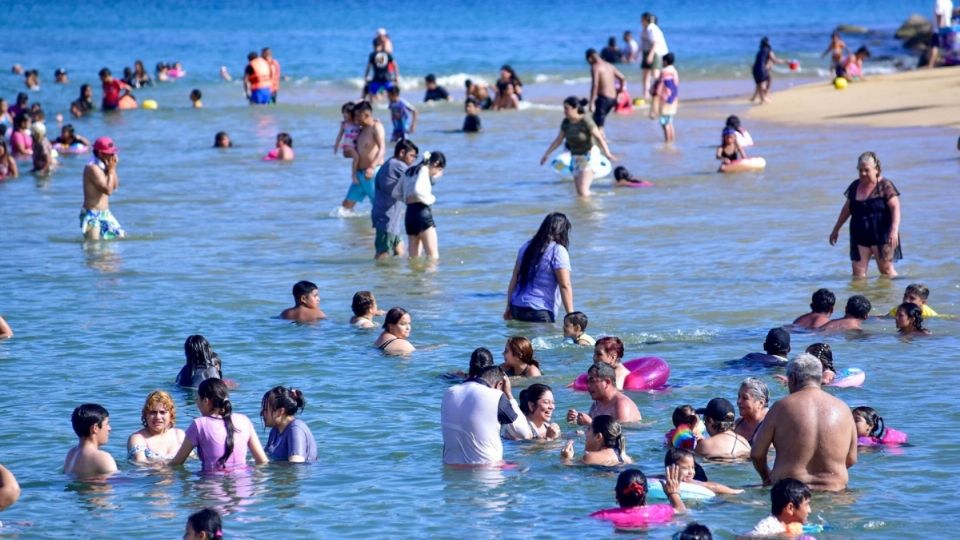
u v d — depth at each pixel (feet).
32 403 100.17
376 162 193.26
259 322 127.03
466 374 106.01
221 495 80.12
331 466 85.81
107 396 102.37
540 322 125.08
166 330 124.16
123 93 362.12
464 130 301.22
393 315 115.75
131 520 75.77
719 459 86.02
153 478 83.41
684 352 113.60
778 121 298.56
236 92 416.26
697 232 170.91
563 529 73.72
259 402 100.63
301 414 97.25
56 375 108.37
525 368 106.83
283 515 76.54
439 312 130.82
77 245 171.73
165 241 174.29
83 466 84.23
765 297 134.00
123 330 123.95
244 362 112.37
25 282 147.02
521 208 194.39
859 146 247.09
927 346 112.78
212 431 84.79
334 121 331.16
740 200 194.90
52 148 252.62
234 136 300.61
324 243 171.22
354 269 153.69
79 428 84.48
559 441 91.15
